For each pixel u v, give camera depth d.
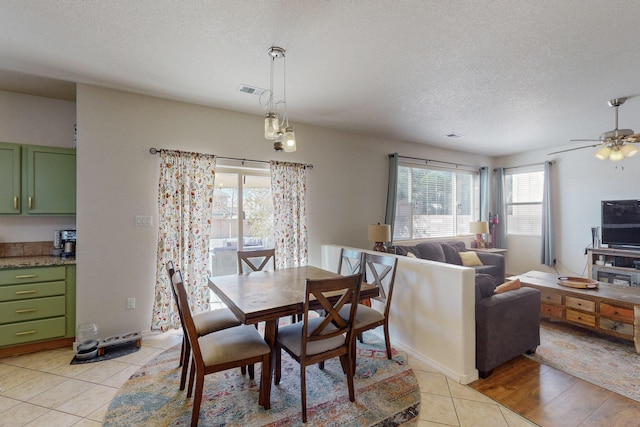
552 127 4.30
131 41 2.18
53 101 3.31
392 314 3.00
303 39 2.15
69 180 3.11
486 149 5.84
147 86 2.94
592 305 3.06
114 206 3.01
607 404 2.08
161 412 1.96
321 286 1.88
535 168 5.89
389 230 4.05
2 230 3.10
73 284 2.90
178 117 3.32
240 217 3.76
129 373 2.43
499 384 2.31
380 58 2.40
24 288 2.71
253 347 1.96
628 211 4.60
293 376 2.42
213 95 3.16
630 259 4.54
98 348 2.71
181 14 1.88
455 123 4.14
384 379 2.36
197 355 1.78
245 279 2.66
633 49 2.25
